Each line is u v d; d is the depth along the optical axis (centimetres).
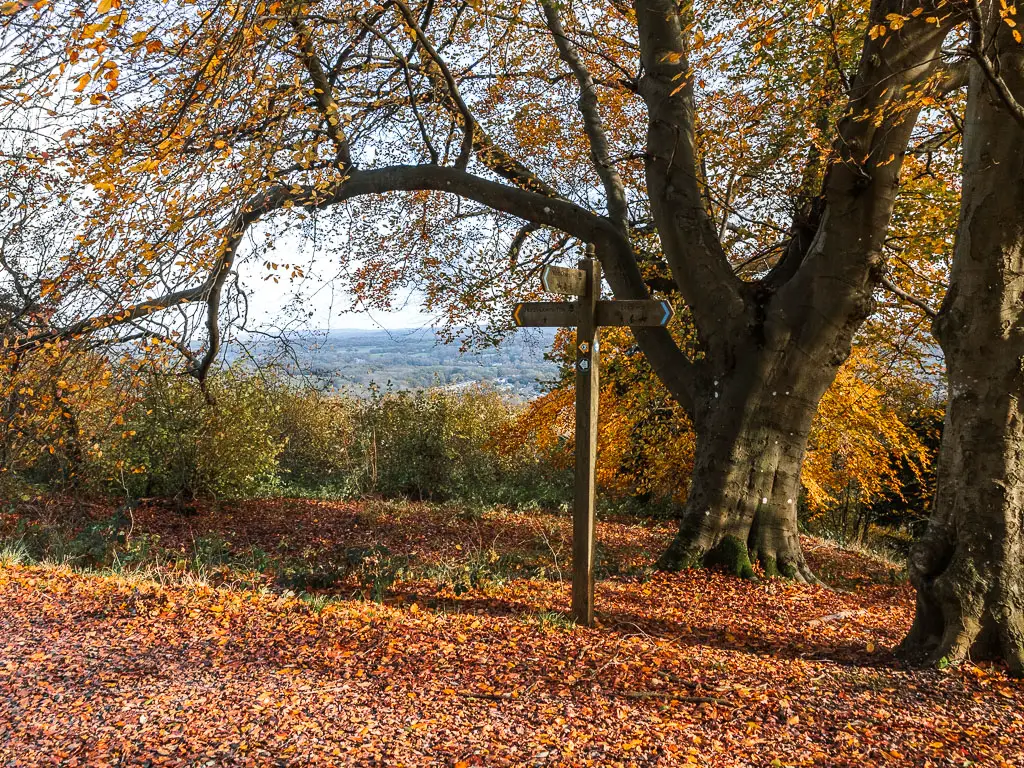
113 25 429
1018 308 515
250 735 369
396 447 1636
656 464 1392
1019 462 511
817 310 839
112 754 346
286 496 1479
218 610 580
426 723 396
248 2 529
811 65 998
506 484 1761
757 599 757
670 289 1308
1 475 807
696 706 443
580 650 536
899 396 1625
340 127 876
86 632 514
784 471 883
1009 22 496
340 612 599
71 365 619
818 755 383
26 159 797
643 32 938
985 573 506
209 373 1273
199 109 584
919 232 1053
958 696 457
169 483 1243
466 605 668
